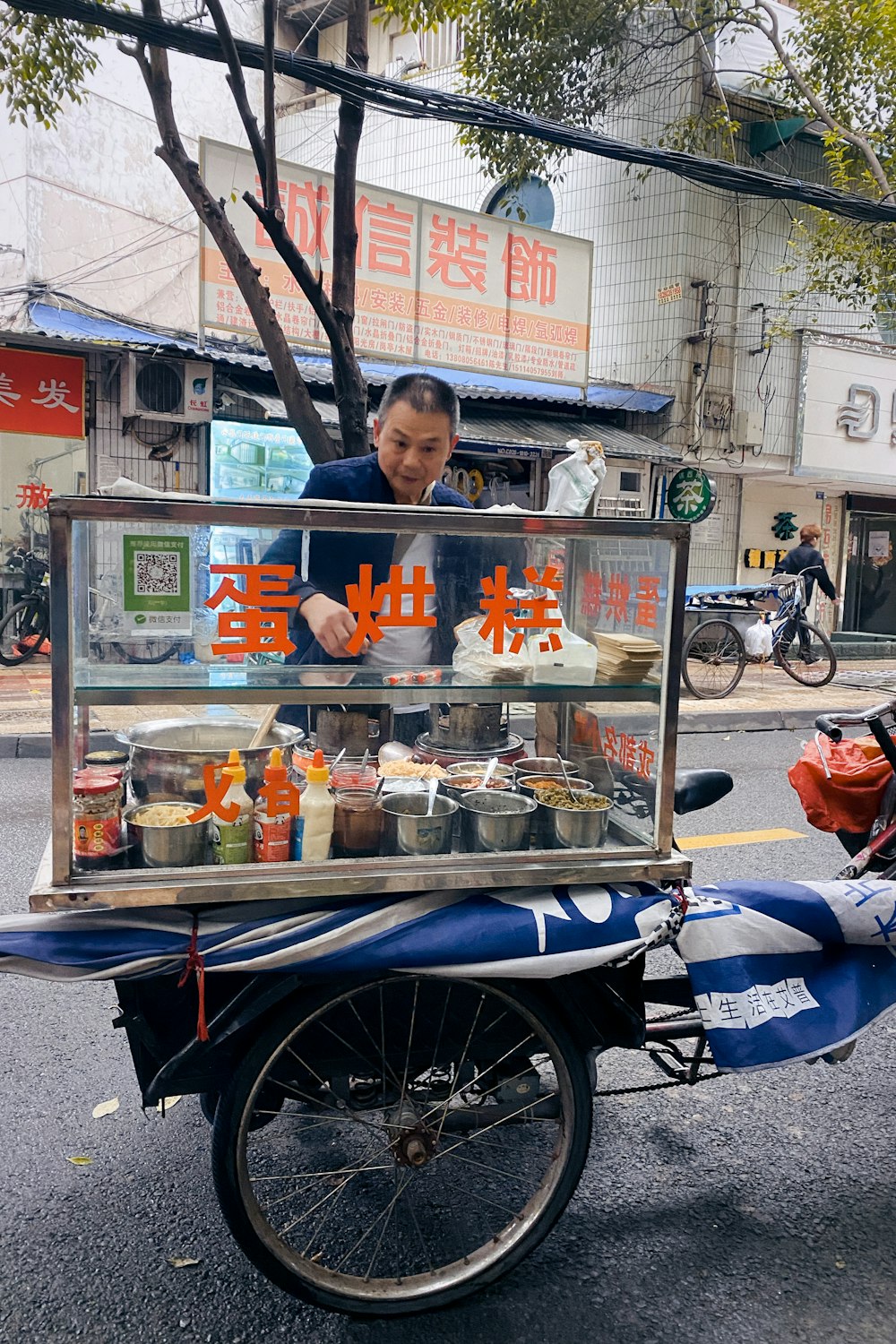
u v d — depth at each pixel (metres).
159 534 1.73
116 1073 2.79
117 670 1.75
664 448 11.29
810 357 12.65
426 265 8.95
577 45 8.65
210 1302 1.94
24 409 9.01
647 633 1.98
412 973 1.81
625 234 11.79
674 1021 2.36
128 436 9.43
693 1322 1.93
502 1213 2.25
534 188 12.37
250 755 1.83
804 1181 2.41
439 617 1.95
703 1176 2.42
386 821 1.91
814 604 14.53
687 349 11.58
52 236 10.87
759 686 10.61
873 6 8.88
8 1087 2.70
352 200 4.57
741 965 2.00
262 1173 2.36
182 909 1.77
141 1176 2.33
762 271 12.09
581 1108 1.97
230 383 9.38
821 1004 2.04
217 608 1.79
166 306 11.98
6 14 4.87
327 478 2.55
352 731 2.21
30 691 8.28
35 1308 1.91
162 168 11.67
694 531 12.93
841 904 2.10
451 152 12.56
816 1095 2.83
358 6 4.43
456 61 11.73
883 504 15.03
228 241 4.49
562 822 1.98
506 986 1.89
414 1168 2.11
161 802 1.89
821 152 12.09
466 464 11.01
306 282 4.38
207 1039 1.75
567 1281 2.04
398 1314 1.88
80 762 1.93
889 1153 2.55
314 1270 1.86
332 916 1.77
